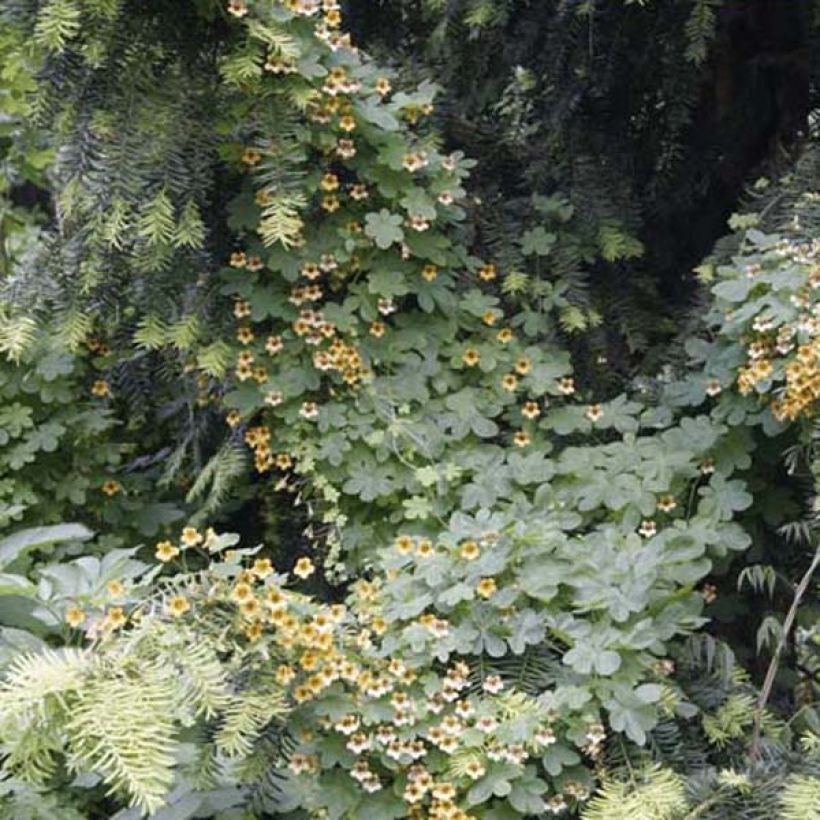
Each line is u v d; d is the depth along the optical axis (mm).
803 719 2100
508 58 2578
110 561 2184
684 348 2377
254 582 1904
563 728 1868
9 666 1885
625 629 1902
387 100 2475
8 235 3371
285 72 2105
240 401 2303
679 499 2236
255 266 2279
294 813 2020
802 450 2152
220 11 2123
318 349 2293
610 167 2639
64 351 2480
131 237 2303
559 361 2402
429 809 1869
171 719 1631
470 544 1953
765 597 2441
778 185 2455
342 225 2309
